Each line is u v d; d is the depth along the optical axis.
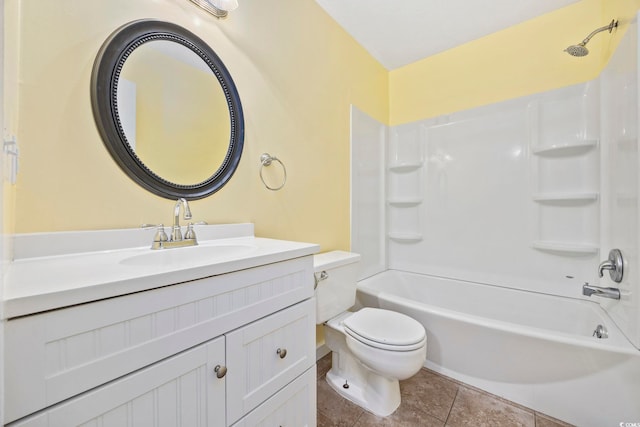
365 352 1.24
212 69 1.16
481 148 2.08
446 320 1.48
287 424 0.87
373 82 2.35
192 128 1.10
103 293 0.48
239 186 1.28
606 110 1.53
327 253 1.70
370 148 2.29
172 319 0.58
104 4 0.86
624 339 1.15
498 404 1.35
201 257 0.97
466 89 2.17
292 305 0.89
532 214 1.86
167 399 0.57
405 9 1.82
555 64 1.81
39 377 0.41
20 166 0.70
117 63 0.88
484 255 2.06
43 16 0.74
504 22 1.93
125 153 0.90
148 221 0.96
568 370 1.20
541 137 1.83
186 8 1.08
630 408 1.08
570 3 1.75
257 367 0.77
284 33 1.52
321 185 1.78
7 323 0.39
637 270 1.08
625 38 1.25
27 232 0.71
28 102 0.72
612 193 1.43
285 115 1.52
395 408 1.31
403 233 2.46
